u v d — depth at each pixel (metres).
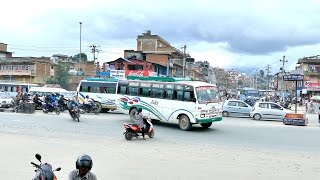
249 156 14.82
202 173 11.54
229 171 11.94
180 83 23.56
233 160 13.86
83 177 5.58
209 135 21.14
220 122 28.70
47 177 6.26
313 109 47.16
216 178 10.94
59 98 33.25
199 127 24.94
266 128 25.38
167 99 24.00
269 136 21.39
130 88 26.00
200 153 15.17
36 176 6.29
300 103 65.69
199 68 107.75
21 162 12.59
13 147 15.38
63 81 71.69
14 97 35.09
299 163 13.68
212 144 17.83
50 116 28.50
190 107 22.78
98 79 33.19
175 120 23.53
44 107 30.91
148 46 71.38
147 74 53.25
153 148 16.11
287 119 28.31
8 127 21.75
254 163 13.41
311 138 20.92
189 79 25.45
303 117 28.05
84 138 18.41
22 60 72.50
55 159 13.16
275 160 14.14
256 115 31.86
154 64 60.59
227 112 34.19
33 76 70.00
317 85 68.06
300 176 11.54
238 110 33.75
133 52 65.06
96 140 17.91
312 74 72.38
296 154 15.70
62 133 19.91
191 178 10.85
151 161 13.22
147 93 25.16
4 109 33.00
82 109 31.88
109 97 32.19
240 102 33.94
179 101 23.36
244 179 10.91
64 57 95.19
